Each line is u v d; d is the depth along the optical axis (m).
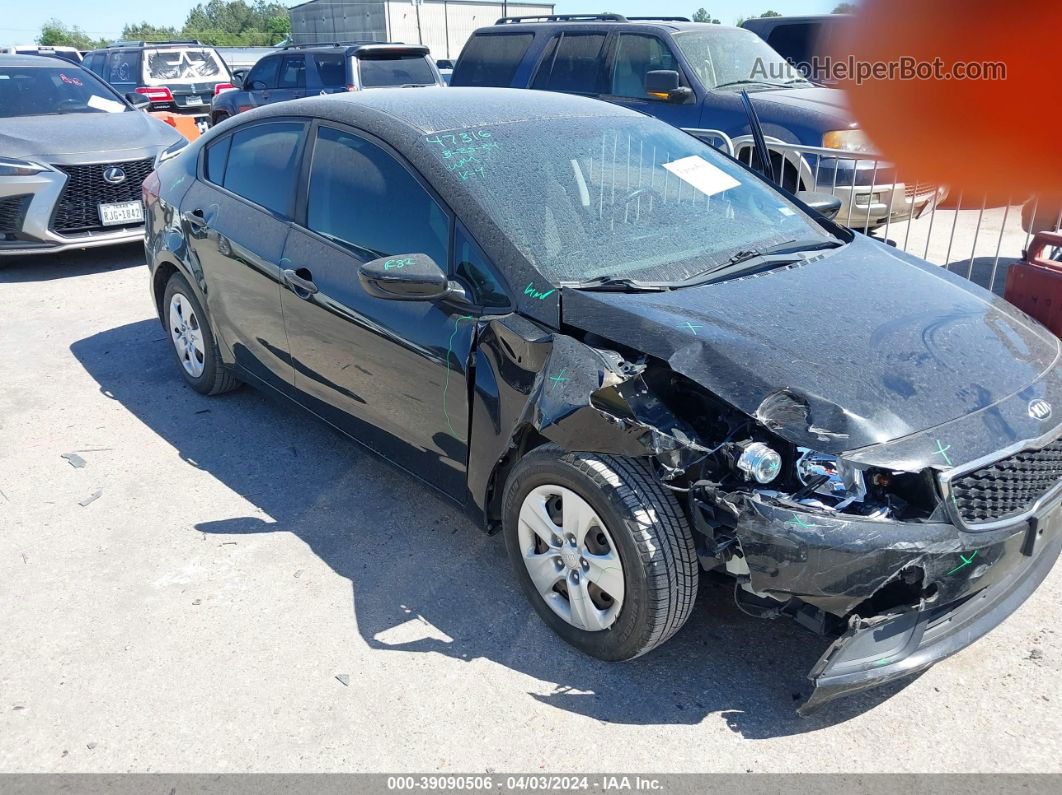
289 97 13.15
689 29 8.30
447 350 3.07
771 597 2.42
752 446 2.39
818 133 7.01
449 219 3.17
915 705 2.70
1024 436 2.49
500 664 2.90
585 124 3.77
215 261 4.31
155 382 5.27
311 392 3.94
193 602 3.23
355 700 2.75
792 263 3.30
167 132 8.41
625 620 2.68
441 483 3.35
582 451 2.62
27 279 7.58
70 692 2.81
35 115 8.17
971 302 3.12
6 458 4.35
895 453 2.36
